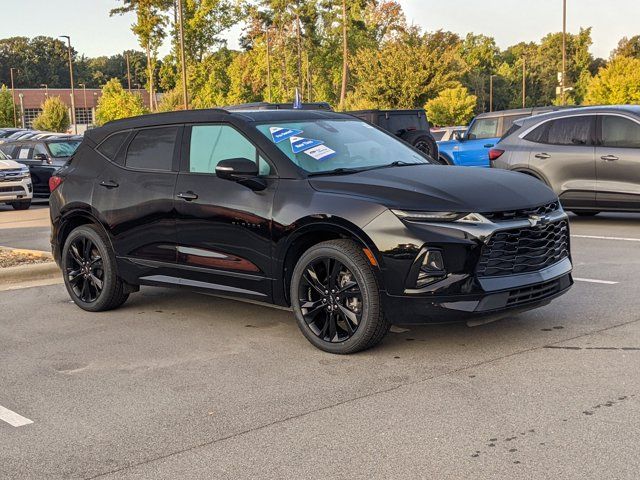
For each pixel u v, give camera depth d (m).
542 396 4.41
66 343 6.09
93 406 4.63
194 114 6.47
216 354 5.62
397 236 5.03
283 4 79.88
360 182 5.41
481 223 5.03
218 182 6.04
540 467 3.50
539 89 116.94
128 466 3.76
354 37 75.88
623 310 6.29
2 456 3.94
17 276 8.73
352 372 5.04
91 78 188.00
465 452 3.71
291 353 5.55
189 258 6.27
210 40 75.62
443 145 18.88
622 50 114.62
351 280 5.30
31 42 189.00
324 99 84.06
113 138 7.07
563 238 5.71
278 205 5.61
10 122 92.19
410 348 5.48
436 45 50.94
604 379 4.64
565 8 44.16
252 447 3.91
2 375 5.31
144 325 6.58
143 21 72.75
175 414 4.44
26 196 18.36
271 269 5.72
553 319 6.09
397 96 48.66
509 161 12.30
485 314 5.07
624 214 13.01
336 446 3.87
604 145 11.38
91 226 7.12
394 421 4.15
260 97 84.38
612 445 3.70
